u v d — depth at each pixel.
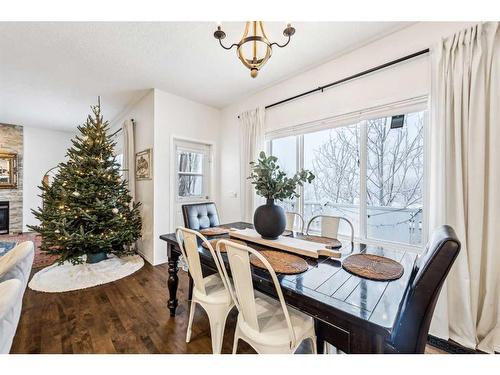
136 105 3.86
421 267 0.98
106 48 2.32
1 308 0.69
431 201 1.81
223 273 1.39
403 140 2.19
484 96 1.60
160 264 3.33
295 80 2.93
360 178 2.43
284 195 1.68
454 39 1.71
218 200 4.21
